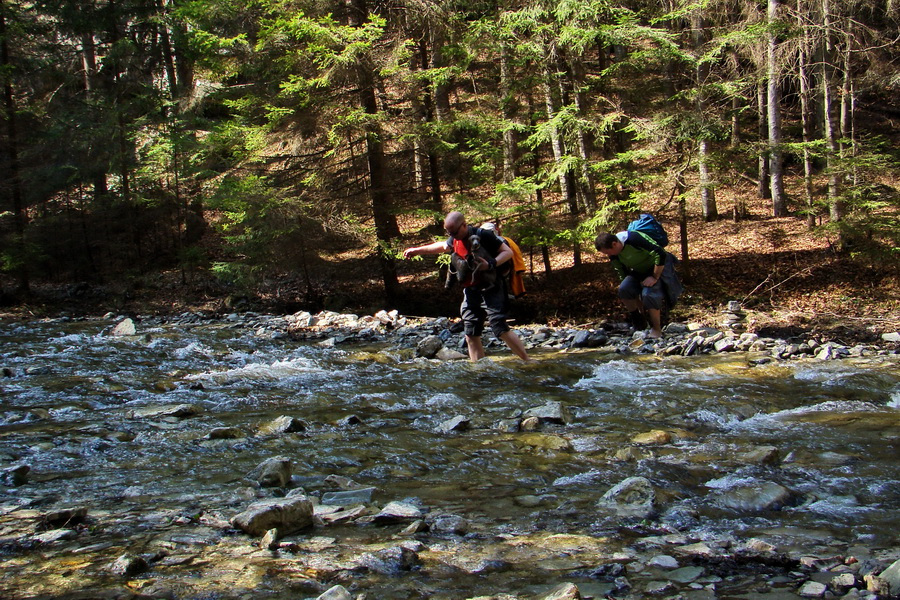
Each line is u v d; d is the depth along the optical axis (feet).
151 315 51.19
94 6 70.95
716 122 40.93
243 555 10.04
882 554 9.72
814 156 47.11
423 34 47.42
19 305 54.95
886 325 36.88
